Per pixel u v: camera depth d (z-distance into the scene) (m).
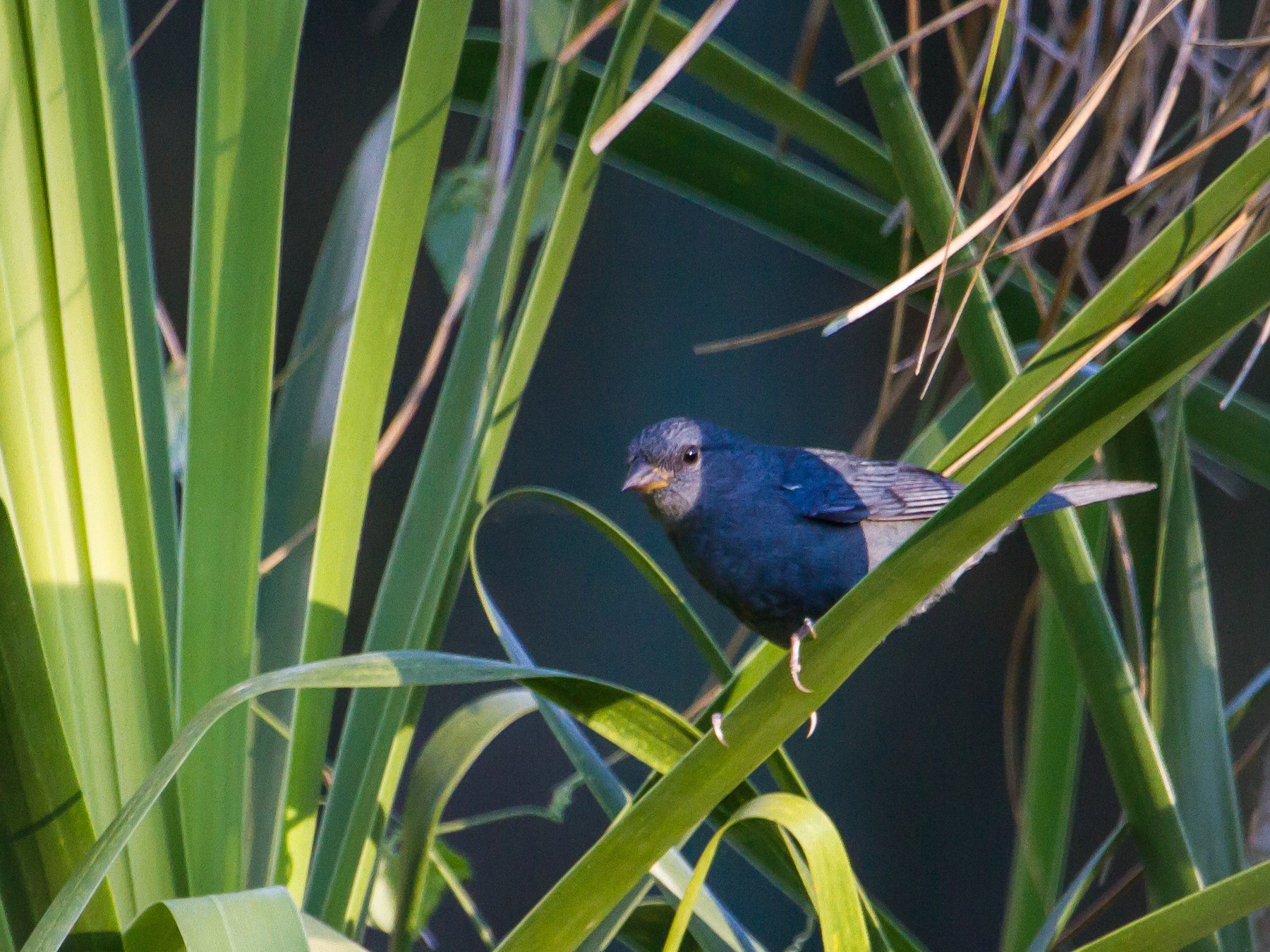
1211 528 11.62
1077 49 4.92
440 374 13.23
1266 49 4.37
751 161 5.68
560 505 4.71
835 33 12.62
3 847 3.27
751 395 13.30
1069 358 4.14
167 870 4.02
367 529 13.04
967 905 12.78
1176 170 4.91
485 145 12.20
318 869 4.36
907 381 5.19
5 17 3.77
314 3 13.27
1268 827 5.23
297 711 4.44
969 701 13.07
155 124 12.76
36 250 3.82
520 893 13.21
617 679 13.38
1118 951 3.38
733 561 6.50
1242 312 2.78
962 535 3.05
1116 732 4.33
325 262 5.79
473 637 13.38
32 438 3.83
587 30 4.07
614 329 13.44
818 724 13.16
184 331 12.69
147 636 4.04
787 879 4.68
